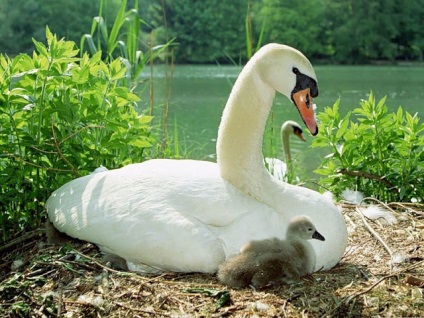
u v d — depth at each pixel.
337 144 2.02
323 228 1.42
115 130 1.75
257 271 1.35
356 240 1.62
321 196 1.47
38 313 1.32
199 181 1.43
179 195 1.40
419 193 1.91
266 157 2.52
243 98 1.44
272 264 1.35
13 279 1.39
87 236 1.42
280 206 1.45
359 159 1.95
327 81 8.16
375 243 1.60
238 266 1.35
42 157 1.76
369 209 1.75
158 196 1.40
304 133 3.92
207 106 6.03
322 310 1.30
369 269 1.47
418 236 1.62
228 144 1.46
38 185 1.69
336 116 1.97
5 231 1.69
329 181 1.99
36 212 1.69
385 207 1.79
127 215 1.39
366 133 1.94
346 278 1.42
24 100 1.67
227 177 1.48
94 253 1.47
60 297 1.34
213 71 10.02
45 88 1.70
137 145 1.81
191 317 1.28
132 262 1.41
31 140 1.67
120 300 1.33
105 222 1.40
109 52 2.16
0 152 1.66
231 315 1.29
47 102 1.70
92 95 1.73
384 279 1.39
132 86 2.20
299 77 1.41
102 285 1.36
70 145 1.70
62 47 1.67
